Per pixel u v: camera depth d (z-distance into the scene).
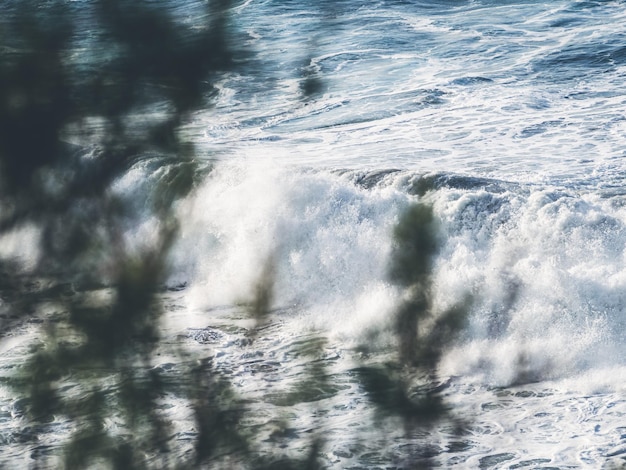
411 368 6.92
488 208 31.50
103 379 6.53
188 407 7.21
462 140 45.06
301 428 17.22
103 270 5.77
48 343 6.07
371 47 64.62
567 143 43.41
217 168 34.31
